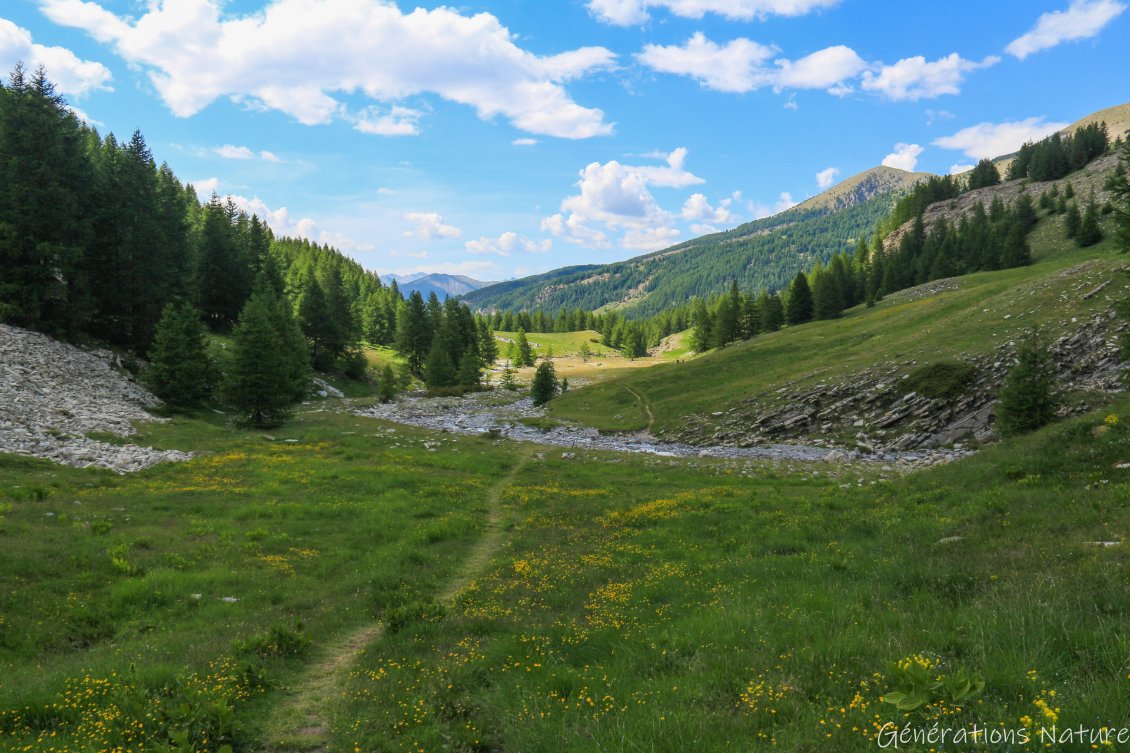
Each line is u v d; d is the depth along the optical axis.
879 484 28.88
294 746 8.48
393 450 48.72
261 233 106.00
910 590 12.21
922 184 197.12
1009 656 7.31
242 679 10.25
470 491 34.34
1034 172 175.62
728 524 23.78
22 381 43.41
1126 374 33.72
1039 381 39.00
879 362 64.56
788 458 50.06
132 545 19.78
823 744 5.91
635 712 7.59
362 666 11.38
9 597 13.94
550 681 9.48
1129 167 28.25
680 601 14.22
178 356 55.16
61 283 54.56
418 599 16.47
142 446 39.56
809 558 16.73
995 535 15.45
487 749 7.92
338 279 105.56
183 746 7.32
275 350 56.06
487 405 90.44
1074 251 112.56
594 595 15.63
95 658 11.57
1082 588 9.83
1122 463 18.84
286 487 32.09
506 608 14.98
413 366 122.81
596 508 29.80
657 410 73.69
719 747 6.22
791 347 89.50
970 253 128.62
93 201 61.25
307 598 16.45
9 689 9.52
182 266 76.75
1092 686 6.05
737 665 8.93
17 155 53.44
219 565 18.83
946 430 51.72
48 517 21.78
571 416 78.00
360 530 24.59
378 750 7.98
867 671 7.83
